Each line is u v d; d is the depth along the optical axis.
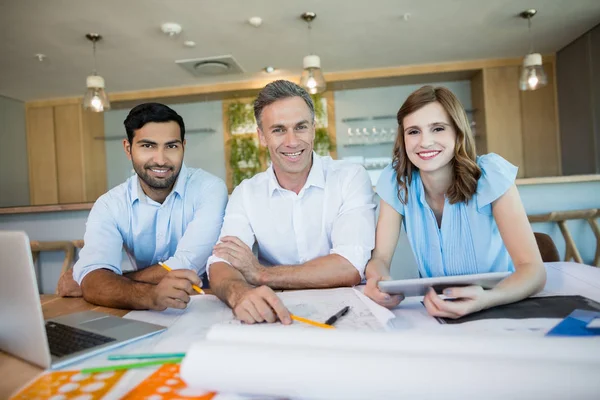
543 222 2.48
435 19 3.20
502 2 2.99
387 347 0.47
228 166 4.87
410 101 1.06
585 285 0.90
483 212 1.09
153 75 4.21
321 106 4.67
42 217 2.58
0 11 2.74
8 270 0.59
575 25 3.50
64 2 2.66
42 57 3.59
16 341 0.61
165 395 0.49
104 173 5.14
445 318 0.74
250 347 0.48
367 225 1.21
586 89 3.76
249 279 1.10
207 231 1.36
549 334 0.61
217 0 2.73
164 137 1.27
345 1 2.83
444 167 1.12
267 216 1.32
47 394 0.51
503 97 4.27
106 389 0.51
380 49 3.80
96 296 0.97
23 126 4.96
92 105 3.28
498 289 0.78
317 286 1.09
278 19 3.05
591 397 0.39
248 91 4.62
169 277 0.87
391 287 0.78
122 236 1.42
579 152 3.92
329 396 0.44
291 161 1.22
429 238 1.22
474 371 0.41
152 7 2.78
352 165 1.37
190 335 0.71
